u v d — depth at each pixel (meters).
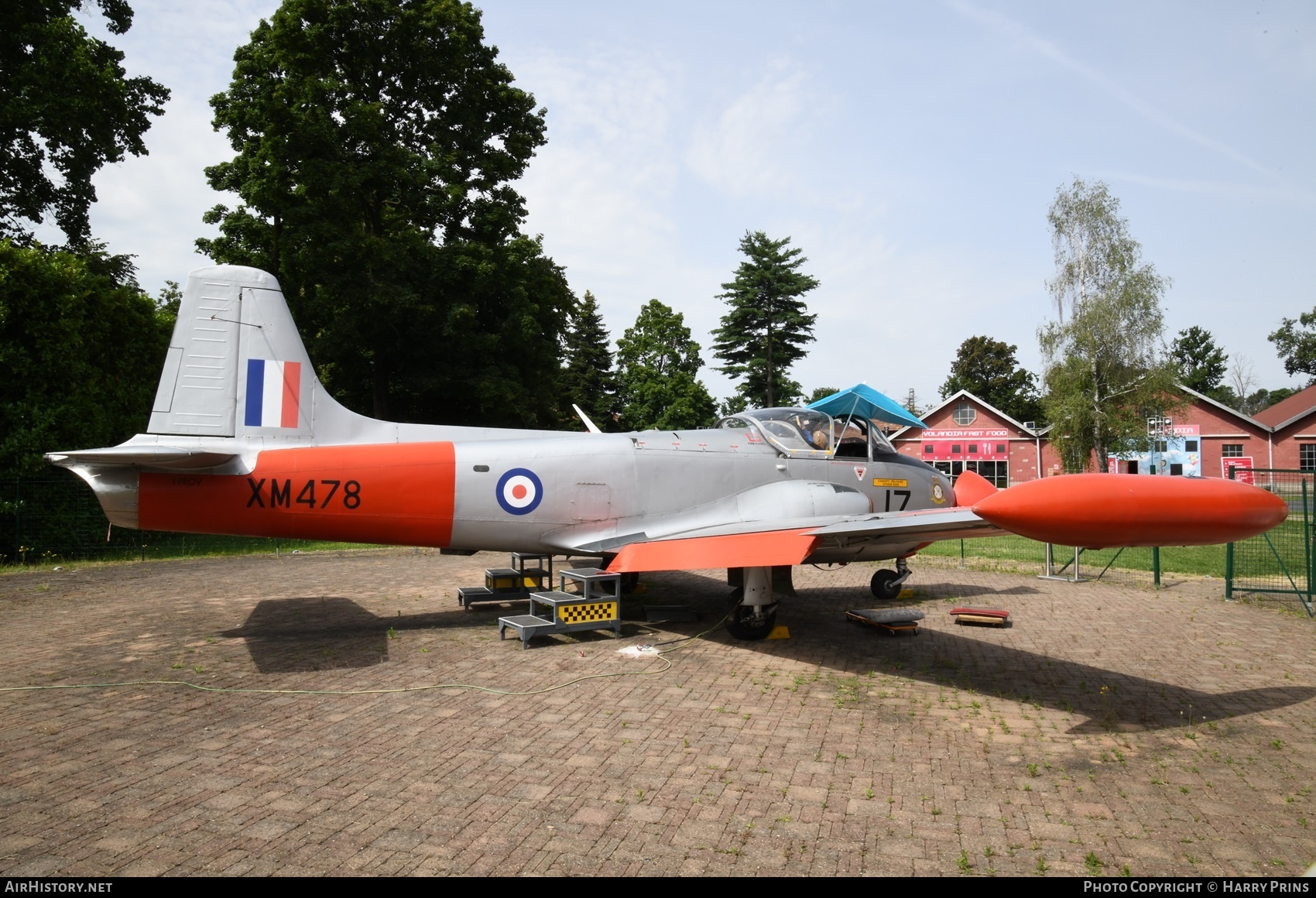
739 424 9.12
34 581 11.32
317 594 10.17
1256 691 5.86
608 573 7.38
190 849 3.19
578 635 7.77
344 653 6.82
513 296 23.22
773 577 8.48
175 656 6.69
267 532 6.94
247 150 22.17
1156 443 26.36
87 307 15.17
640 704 5.38
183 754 4.32
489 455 7.53
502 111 25.83
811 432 9.07
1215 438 37.75
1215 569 13.86
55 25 17.56
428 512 7.32
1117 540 4.36
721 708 5.31
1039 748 4.59
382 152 21.86
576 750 4.43
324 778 3.98
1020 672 6.39
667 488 8.16
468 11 24.67
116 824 3.43
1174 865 3.19
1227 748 4.64
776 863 3.14
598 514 7.90
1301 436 36.84
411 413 26.58
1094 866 3.16
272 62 22.44
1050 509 4.25
